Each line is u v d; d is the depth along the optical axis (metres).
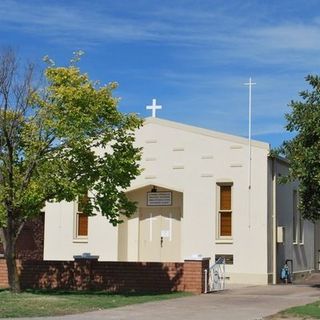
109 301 17.84
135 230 27.55
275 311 16.02
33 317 14.59
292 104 21.50
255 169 25.41
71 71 19.23
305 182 21.30
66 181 18.86
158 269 21.62
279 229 25.72
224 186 26.03
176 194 27.03
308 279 28.27
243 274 25.12
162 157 26.89
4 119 18.83
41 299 17.94
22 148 19.39
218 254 25.62
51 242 28.28
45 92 19.14
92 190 20.69
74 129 18.83
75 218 28.09
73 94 18.73
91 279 22.27
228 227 25.78
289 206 27.84
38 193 18.80
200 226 26.03
